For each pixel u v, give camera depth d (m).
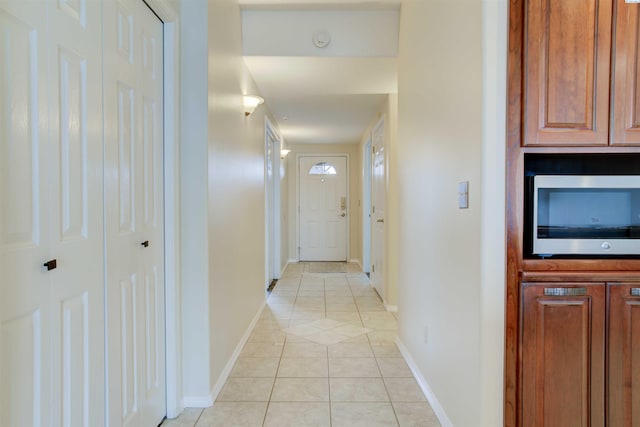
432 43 2.07
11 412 0.99
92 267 1.33
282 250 5.99
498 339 1.47
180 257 2.03
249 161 3.29
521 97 1.44
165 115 1.94
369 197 6.04
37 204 1.08
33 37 1.06
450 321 1.81
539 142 1.44
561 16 1.44
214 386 2.18
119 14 1.51
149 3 1.74
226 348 2.47
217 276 2.25
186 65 2.04
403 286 2.81
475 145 1.52
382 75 3.34
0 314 0.95
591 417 1.46
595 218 1.48
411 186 2.55
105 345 1.42
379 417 1.98
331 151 6.99
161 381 1.92
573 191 1.47
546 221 1.47
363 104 4.17
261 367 2.60
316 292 4.77
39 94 1.08
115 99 1.49
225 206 2.44
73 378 1.23
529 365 1.46
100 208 1.38
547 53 1.44
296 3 2.83
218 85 2.26
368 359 2.73
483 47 1.45
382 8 2.89
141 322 1.71
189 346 2.07
